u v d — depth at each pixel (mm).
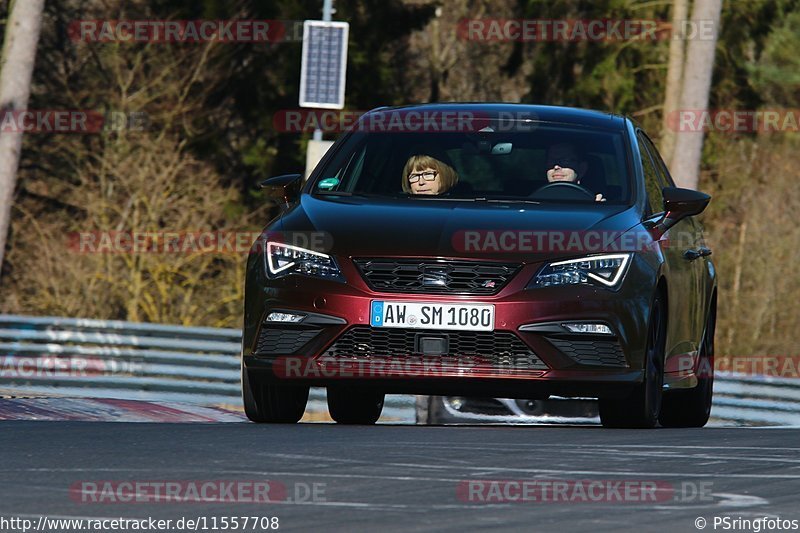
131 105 99312
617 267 25484
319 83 52938
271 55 110438
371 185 28453
